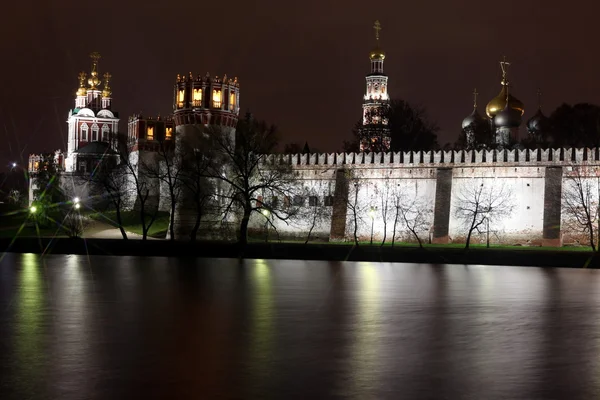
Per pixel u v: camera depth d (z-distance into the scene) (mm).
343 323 29641
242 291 42375
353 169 108875
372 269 63938
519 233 98375
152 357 22297
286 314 32281
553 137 140875
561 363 21797
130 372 20297
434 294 41531
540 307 35594
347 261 79625
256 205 106938
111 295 39625
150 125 165750
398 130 153125
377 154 108000
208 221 100125
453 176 102750
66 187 145250
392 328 28422
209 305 35406
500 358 22500
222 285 46062
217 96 104812
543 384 19188
